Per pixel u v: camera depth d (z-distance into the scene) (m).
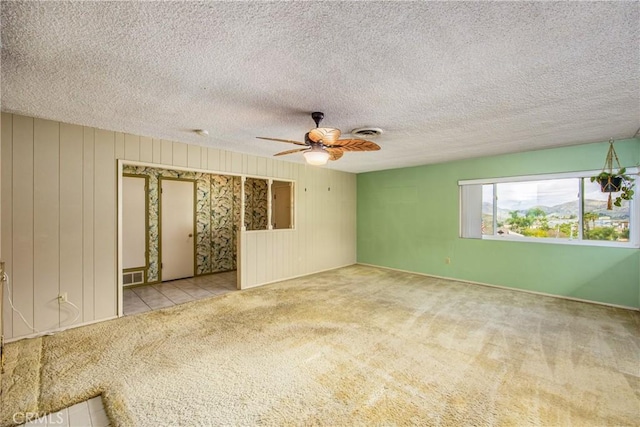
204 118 3.01
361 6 1.34
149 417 1.83
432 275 5.74
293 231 5.69
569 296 4.26
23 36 1.58
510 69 1.95
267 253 5.21
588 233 4.15
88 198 3.35
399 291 4.67
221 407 1.92
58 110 2.80
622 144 3.84
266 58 1.83
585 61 1.84
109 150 3.49
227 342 2.85
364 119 3.00
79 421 1.81
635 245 3.81
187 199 5.67
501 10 1.36
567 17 1.41
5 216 2.86
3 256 2.85
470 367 2.40
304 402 1.97
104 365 2.42
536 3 1.32
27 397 2.01
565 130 3.39
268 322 3.36
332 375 2.29
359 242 7.05
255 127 3.33
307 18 1.43
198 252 5.82
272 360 2.51
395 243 6.34
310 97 2.44
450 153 4.71
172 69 1.97
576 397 2.02
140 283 5.04
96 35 1.58
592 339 2.91
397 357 2.56
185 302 4.11
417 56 1.79
